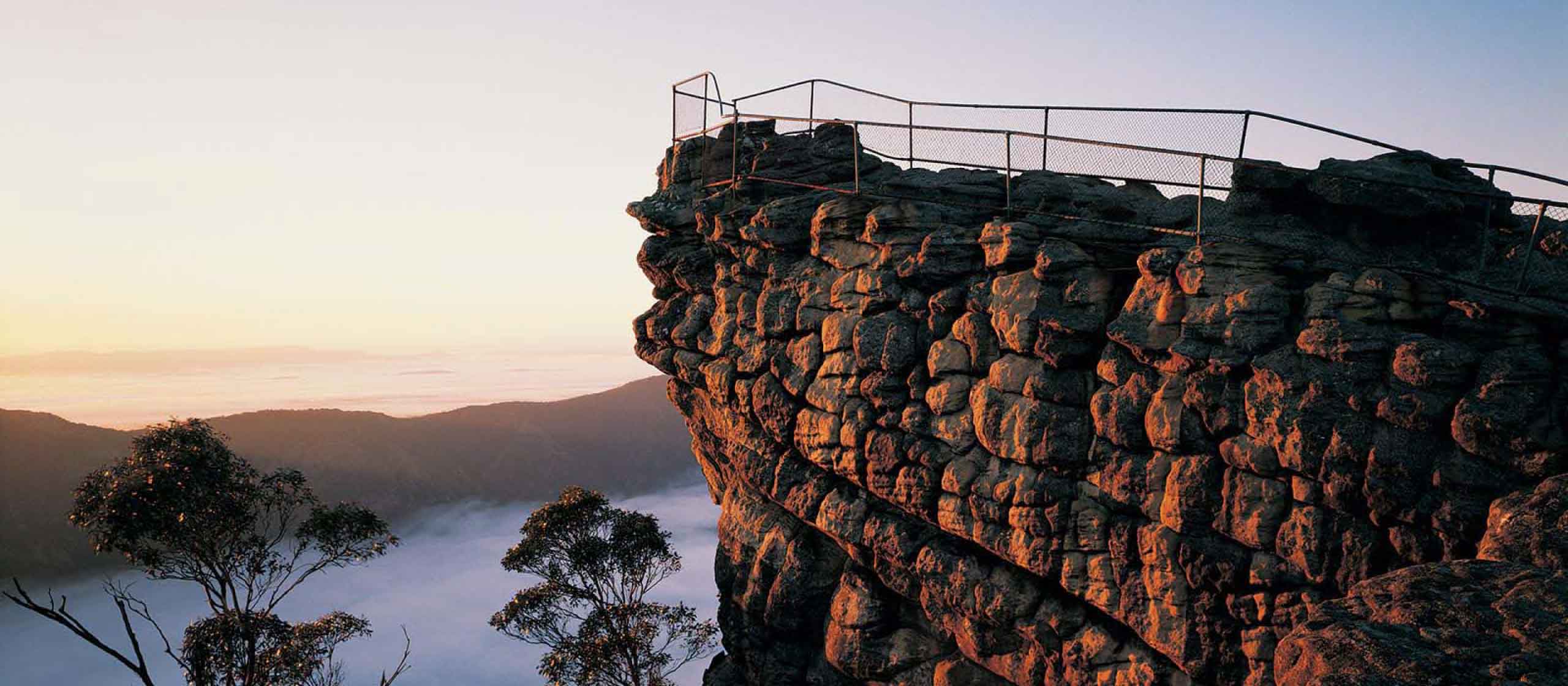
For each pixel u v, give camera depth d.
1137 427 19.31
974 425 21.77
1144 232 20.67
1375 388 16.72
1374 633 8.74
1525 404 15.33
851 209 24.08
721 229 27.00
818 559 26.61
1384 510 16.38
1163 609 19.14
